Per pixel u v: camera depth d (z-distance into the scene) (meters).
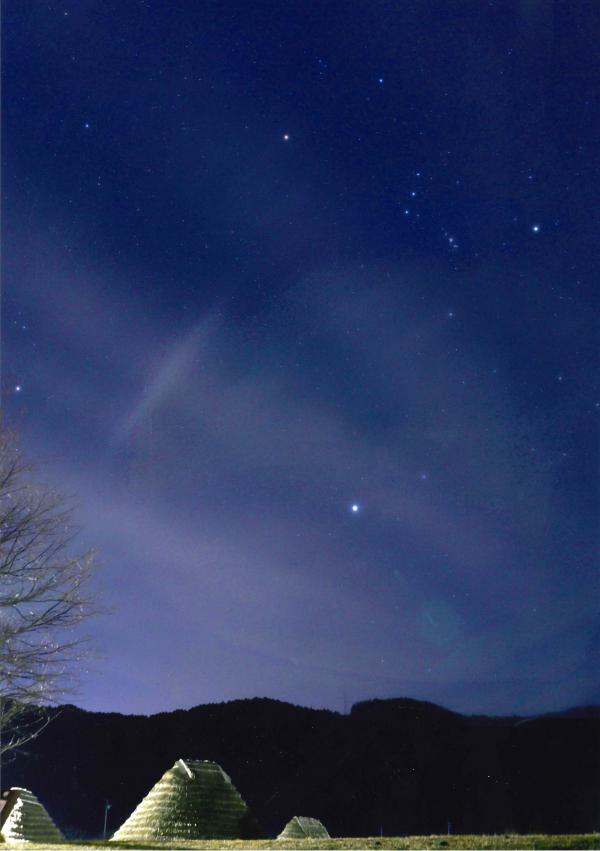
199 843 9.80
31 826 12.42
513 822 26.03
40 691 10.39
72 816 26.41
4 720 10.57
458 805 26.91
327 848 8.55
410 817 27.11
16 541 10.66
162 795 12.90
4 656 10.20
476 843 8.01
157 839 11.93
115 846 9.60
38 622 10.51
